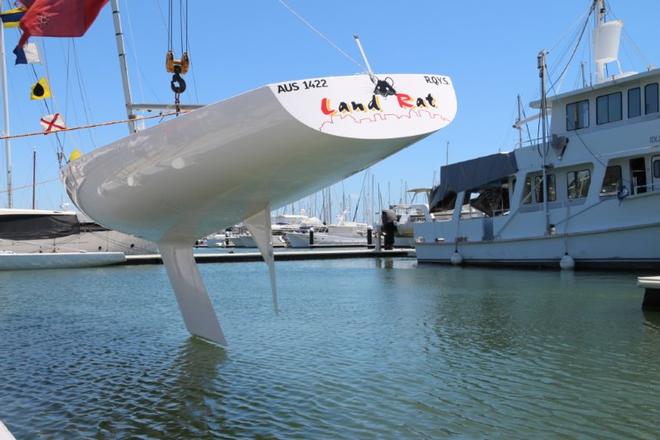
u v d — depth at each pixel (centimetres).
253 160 438
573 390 608
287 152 422
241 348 826
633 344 830
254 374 678
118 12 827
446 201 2947
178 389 620
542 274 2088
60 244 3177
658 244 1973
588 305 1242
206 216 592
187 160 457
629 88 2098
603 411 541
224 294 1644
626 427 500
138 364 738
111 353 809
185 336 928
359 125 392
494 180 2609
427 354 782
